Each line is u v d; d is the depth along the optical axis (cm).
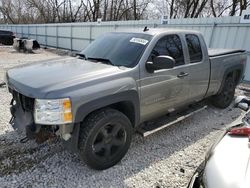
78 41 1995
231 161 205
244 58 607
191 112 466
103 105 300
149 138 420
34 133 298
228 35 985
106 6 3650
